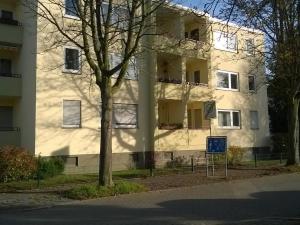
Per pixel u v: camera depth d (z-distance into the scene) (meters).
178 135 28.12
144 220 11.04
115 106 25.69
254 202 13.62
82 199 14.78
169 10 23.62
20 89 24.25
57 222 11.02
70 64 23.97
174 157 27.94
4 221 11.33
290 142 25.22
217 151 19.95
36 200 14.73
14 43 24.25
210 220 10.96
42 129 22.69
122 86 26.05
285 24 17.86
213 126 31.41
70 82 23.86
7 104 24.89
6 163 19.44
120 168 25.56
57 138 23.17
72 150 23.69
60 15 23.44
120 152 25.69
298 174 22.09
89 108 24.53
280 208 12.53
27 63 23.80
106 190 15.50
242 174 22.03
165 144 27.50
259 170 23.97
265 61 25.14
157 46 25.80
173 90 28.11
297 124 25.39
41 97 22.77
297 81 24.39
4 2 24.88
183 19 28.03
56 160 21.78
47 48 22.77
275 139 36.00
